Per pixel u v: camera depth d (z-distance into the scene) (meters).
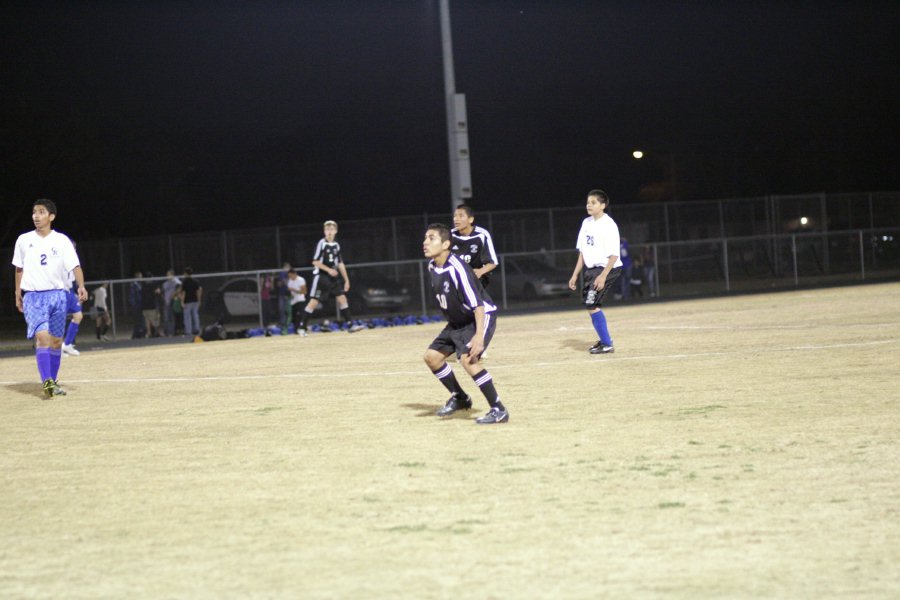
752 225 99.50
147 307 64.75
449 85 63.72
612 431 18.70
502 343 40.00
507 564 11.18
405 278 74.94
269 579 10.99
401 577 10.88
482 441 18.27
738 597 9.95
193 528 13.23
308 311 55.06
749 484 14.30
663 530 12.23
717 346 33.44
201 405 25.08
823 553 11.20
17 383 33.06
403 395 25.05
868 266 94.25
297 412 23.02
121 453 18.88
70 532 13.33
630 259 82.44
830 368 26.20
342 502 14.21
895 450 16.09
